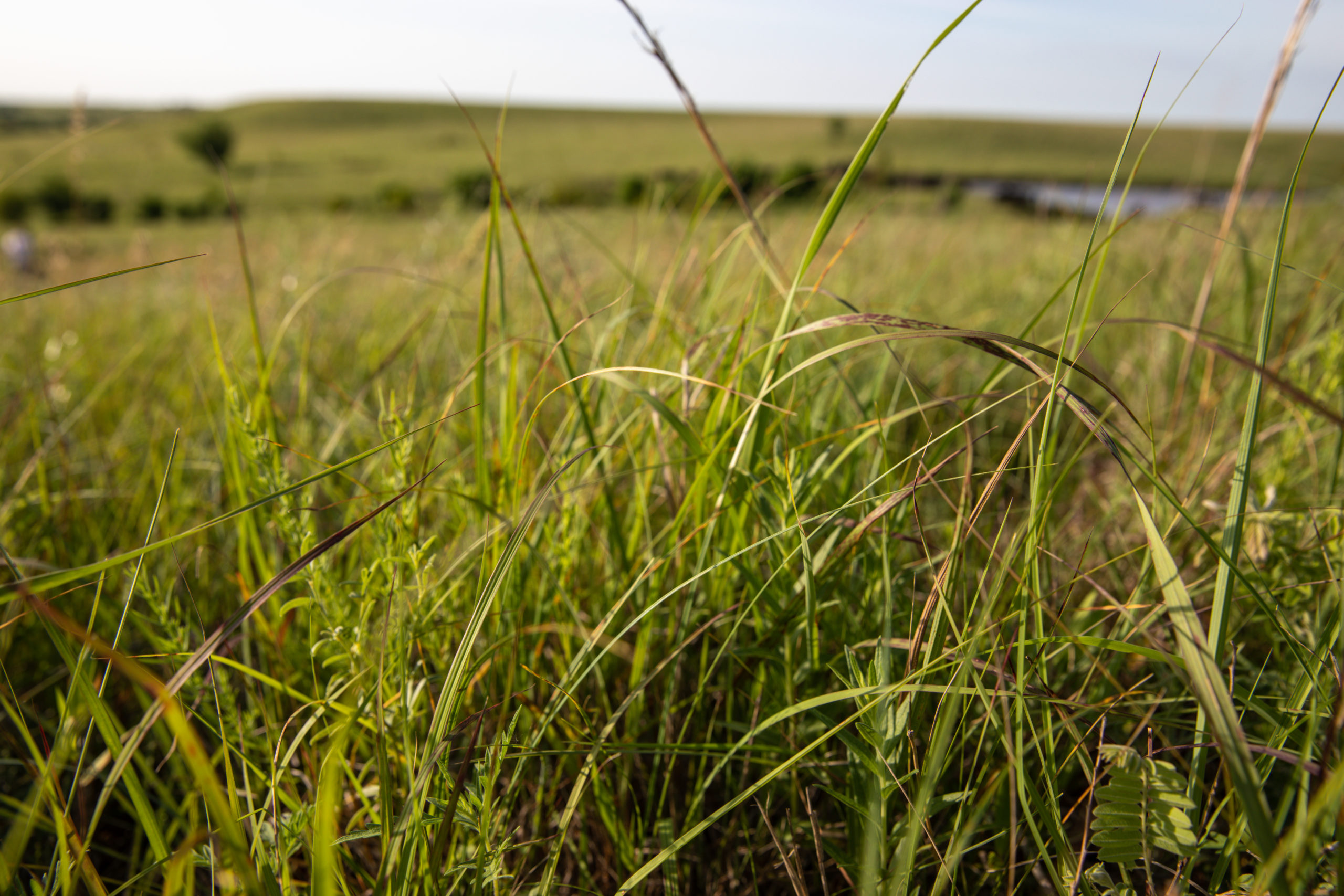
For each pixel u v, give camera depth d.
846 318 1.04
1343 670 1.02
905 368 1.26
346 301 4.01
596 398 1.80
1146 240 4.51
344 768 1.19
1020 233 6.63
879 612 1.35
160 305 4.68
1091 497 2.06
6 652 1.65
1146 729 1.26
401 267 4.55
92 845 1.40
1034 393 1.49
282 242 4.39
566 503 1.42
